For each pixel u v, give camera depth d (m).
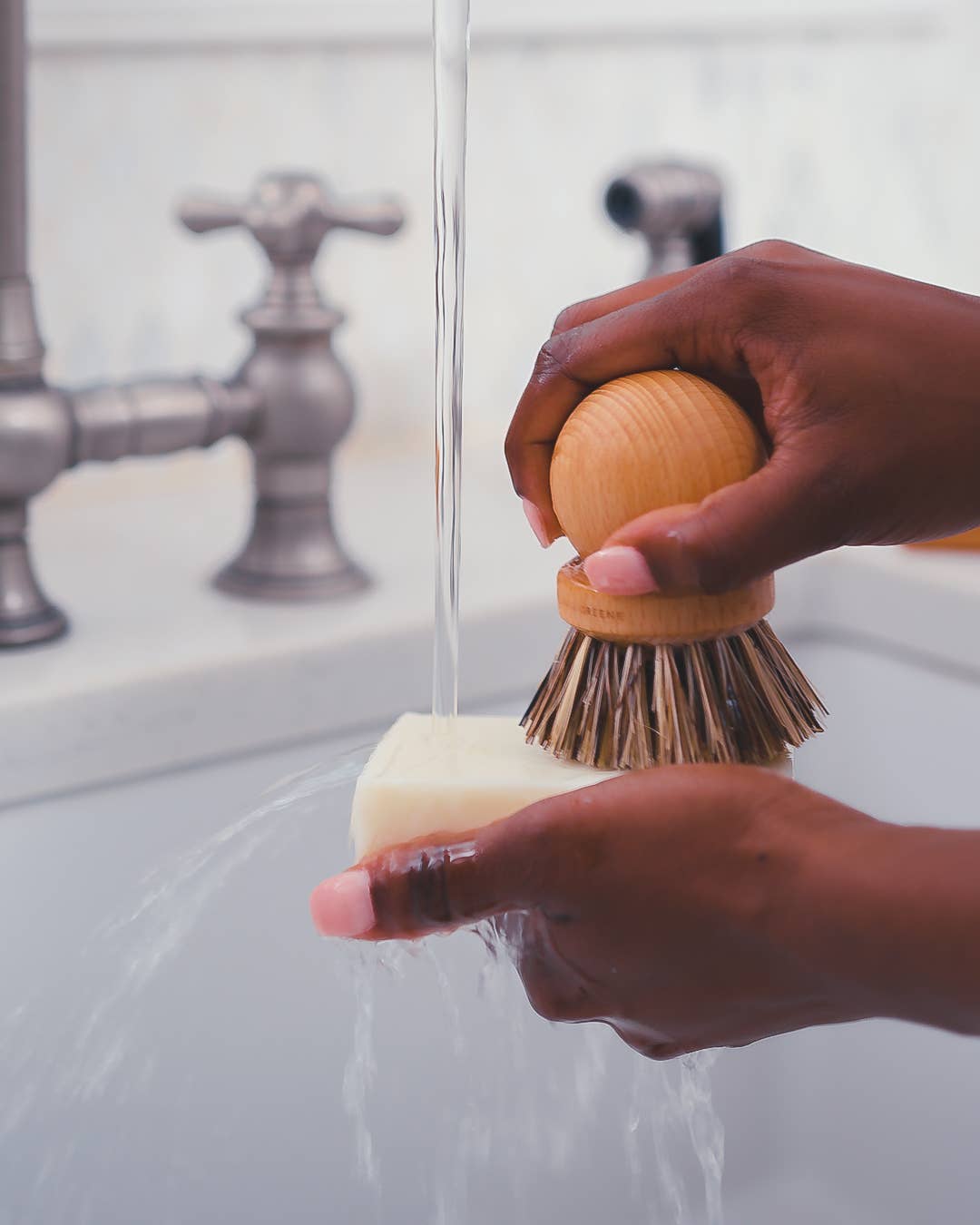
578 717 0.36
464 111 0.42
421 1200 0.53
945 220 1.14
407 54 0.91
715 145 1.03
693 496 0.34
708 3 0.98
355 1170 0.51
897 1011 0.33
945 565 0.72
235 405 0.65
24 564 0.62
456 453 0.42
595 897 0.34
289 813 0.46
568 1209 0.56
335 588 0.68
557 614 0.67
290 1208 0.50
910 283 0.37
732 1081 0.66
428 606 0.67
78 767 0.56
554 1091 0.54
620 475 0.34
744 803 0.33
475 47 0.93
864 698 0.75
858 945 0.32
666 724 0.35
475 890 0.34
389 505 0.86
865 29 1.06
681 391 0.35
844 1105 0.69
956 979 0.31
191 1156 0.48
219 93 0.86
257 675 0.60
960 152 1.14
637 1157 0.58
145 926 0.47
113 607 0.66
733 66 1.02
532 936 0.36
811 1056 0.69
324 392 0.66
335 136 0.90
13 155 0.58
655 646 0.35
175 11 0.82
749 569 0.34
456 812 0.35
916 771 0.73
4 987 0.55
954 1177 0.65
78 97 0.82
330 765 0.47
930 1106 0.66
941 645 0.70
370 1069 0.51
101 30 0.80
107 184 0.84
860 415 0.35
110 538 0.79
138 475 0.90
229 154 0.87
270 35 0.85
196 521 0.83
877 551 0.75
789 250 0.38
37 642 0.60
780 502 0.34
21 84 0.57
